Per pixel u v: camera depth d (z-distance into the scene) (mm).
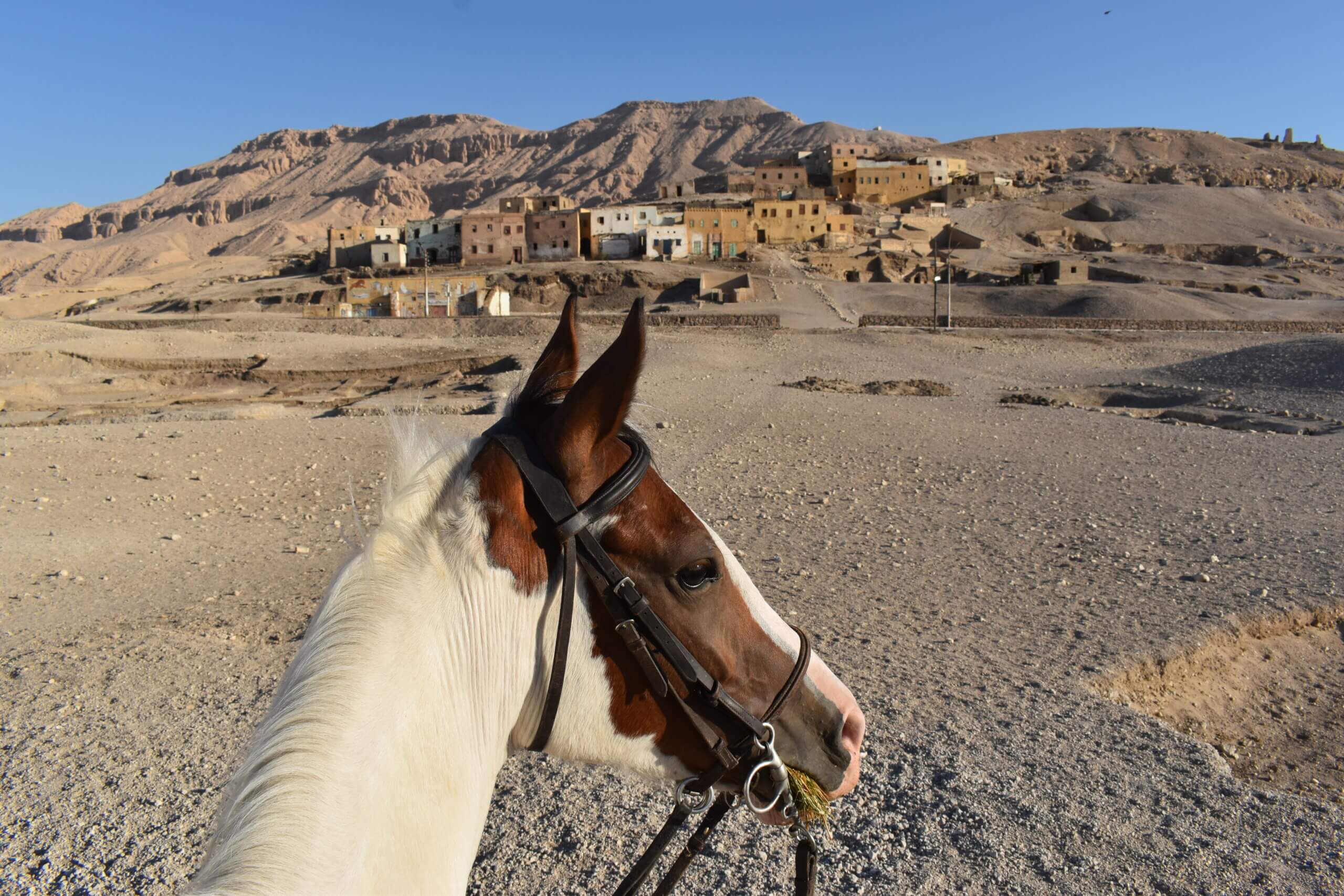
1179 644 7691
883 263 90125
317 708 1447
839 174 125500
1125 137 193750
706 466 17141
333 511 14094
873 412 24906
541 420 1755
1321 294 84125
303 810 1358
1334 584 9281
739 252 91750
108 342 47406
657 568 1750
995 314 72375
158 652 7535
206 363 44125
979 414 24859
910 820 4887
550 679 1674
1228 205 128250
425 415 1867
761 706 1887
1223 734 6766
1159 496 14203
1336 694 7461
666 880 1938
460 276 81062
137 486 16078
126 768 5461
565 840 4711
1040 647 7648
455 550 1621
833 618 8469
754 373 36531
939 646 7680
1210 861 4504
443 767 1529
